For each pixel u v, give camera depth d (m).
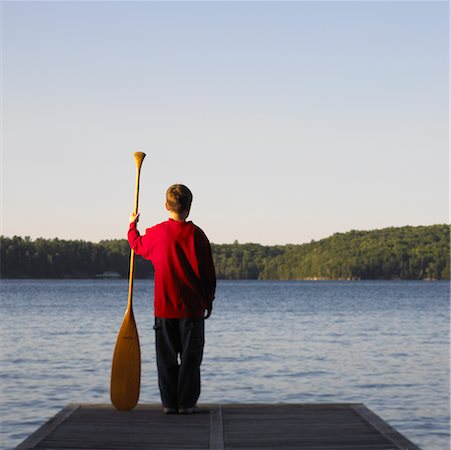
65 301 62.47
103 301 62.69
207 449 4.83
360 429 5.37
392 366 18.69
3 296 74.12
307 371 17.52
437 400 13.48
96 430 5.34
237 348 23.02
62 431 5.30
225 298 75.56
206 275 5.86
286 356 20.73
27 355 20.48
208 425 5.50
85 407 6.13
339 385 15.30
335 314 44.50
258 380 15.91
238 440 5.06
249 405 6.21
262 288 123.62
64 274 170.50
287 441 5.03
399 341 26.17
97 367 17.77
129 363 6.02
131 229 6.13
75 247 172.75
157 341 5.88
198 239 5.84
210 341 25.56
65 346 23.25
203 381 15.73
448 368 18.33
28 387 14.45
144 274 177.25
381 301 67.69
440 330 31.67
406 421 11.50
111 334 28.08
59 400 12.88
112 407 6.13
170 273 5.80
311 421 5.63
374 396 13.94
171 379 5.88
